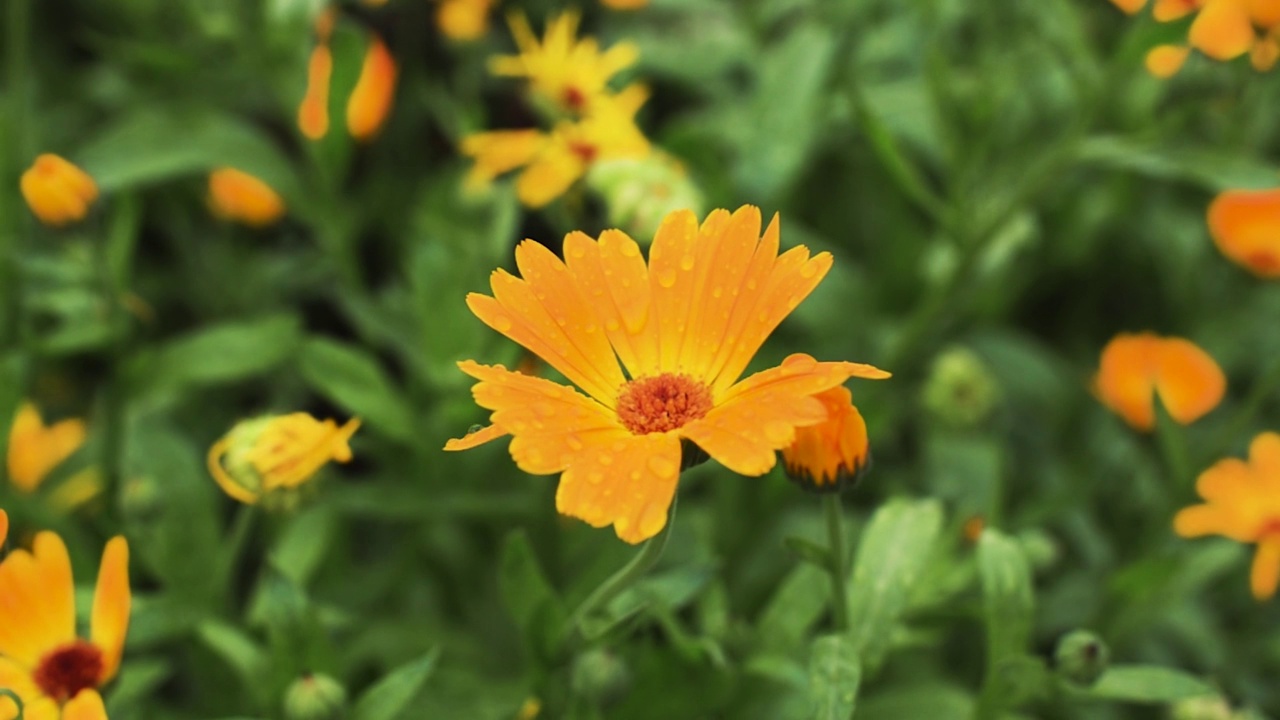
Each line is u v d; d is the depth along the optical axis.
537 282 0.44
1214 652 0.58
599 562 0.54
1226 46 0.54
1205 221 0.69
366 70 0.60
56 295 0.57
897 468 0.63
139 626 0.50
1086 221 0.66
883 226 0.70
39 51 0.76
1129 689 0.48
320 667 0.48
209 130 0.59
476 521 0.59
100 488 0.57
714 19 0.75
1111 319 0.72
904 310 0.67
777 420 0.41
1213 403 0.60
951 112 0.58
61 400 0.66
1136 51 0.55
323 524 0.53
